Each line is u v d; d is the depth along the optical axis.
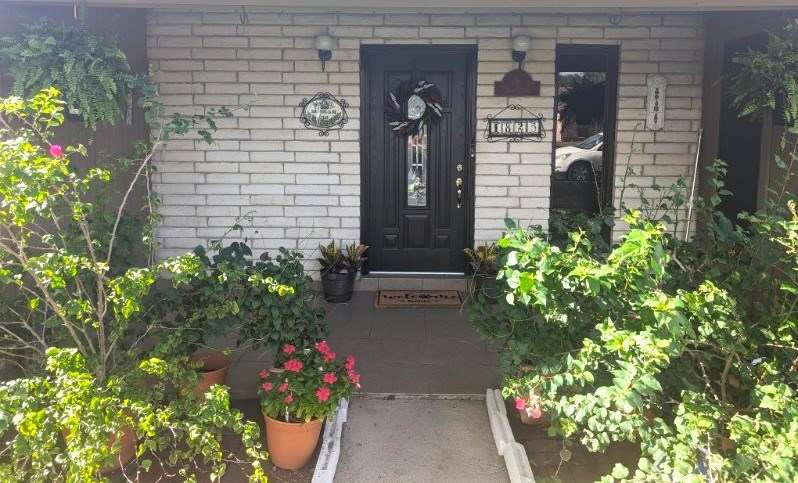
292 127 6.00
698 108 5.86
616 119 5.94
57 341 3.08
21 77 3.32
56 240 3.07
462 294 6.11
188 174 6.04
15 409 2.11
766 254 2.80
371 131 6.25
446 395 3.80
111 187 3.58
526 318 2.95
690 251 3.22
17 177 2.32
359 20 5.86
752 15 4.93
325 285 5.84
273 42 5.89
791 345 2.57
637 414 2.41
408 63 6.16
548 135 5.96
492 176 6.03
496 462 3.14
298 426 2.99
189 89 5.93
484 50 5.87
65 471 2.52
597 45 5.88
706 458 2.25
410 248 6.40
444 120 6.24
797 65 3.83
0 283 2.95
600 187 6.11
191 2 3.83
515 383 2.80
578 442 3.29
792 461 2.05
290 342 3.28
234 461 3.04
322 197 6.09
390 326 5.15
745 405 2.78
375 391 3.84
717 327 2.52
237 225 4.12
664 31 5.79
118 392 2.55
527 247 2.52
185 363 3.10
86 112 3.35
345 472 3.05
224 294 3.09
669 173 5.93
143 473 3.02
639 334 2.38
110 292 2.94
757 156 4.82
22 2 3.72
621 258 2.46
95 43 3.43
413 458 3.16
